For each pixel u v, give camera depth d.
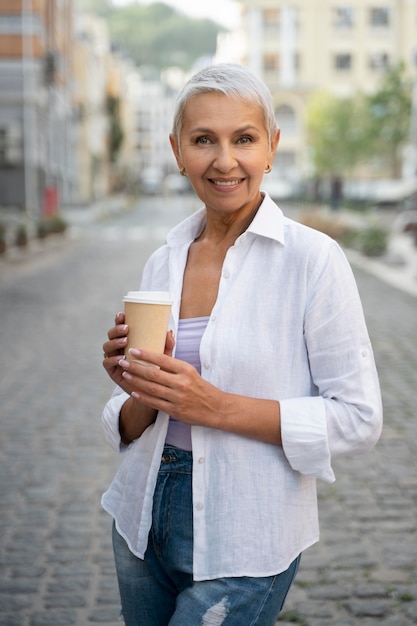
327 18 66.44
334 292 1.65
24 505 4.23
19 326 9.82
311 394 1.70
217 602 1.60
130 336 1.60
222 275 1.69
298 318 1.66
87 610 3.17
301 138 66.62
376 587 3.33
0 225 19.16
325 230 22.00
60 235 24.84
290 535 1.66
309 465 1.62
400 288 13.35
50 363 7.81
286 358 1.66
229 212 1.73
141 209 50.78
